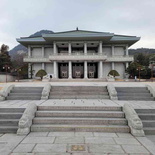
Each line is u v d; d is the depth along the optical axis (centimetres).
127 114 582
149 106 721
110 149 411
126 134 521
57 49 4028
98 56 3372
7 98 942
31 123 568
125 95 974
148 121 584
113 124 575
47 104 722
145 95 973
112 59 3794
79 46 3988
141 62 5262
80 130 545
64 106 673
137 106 721
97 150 405
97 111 645
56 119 584
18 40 3672
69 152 395
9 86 1025
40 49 4078
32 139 477
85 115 618
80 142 454
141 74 3425
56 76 3481
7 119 606
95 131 543
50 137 491
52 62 3844
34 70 3841
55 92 1009
